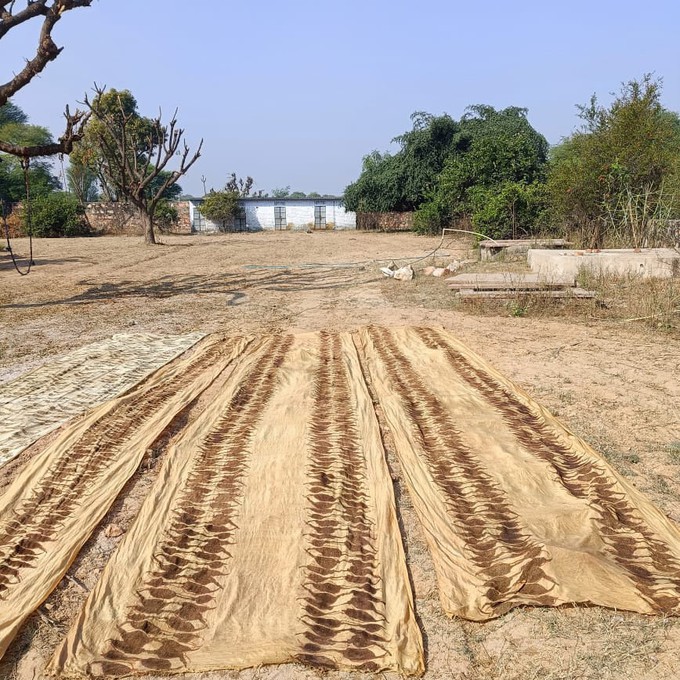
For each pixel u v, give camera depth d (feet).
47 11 36.83
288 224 157.58
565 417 18.81
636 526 12.75
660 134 52.21
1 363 26.32
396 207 133.39
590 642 9.80
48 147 38.86
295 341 28.99
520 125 119.14
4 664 9.87
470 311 34.73
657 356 24.84
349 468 15.69
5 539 13.07
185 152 99.14
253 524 13.26
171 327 33.22
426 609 10.80
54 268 64.28
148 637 10.12
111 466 16.03
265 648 9.79
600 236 53.57
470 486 14.55
